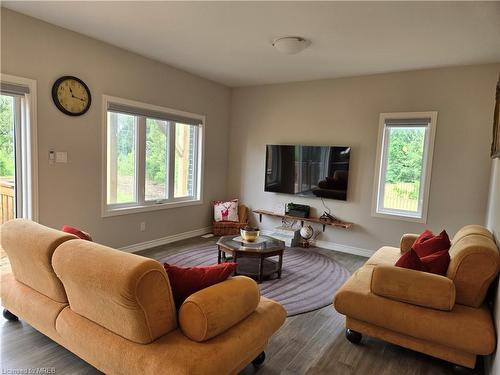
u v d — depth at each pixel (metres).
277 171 5.25
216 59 4.12
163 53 3.96
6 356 2.04
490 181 3.71
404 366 2.15
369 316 2.21
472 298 2.08
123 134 4.09
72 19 3.06
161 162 4.66
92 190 3.70
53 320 1.89
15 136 3.12
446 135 4.05
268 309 1.94
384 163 4.54
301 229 4.91
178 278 1.69
